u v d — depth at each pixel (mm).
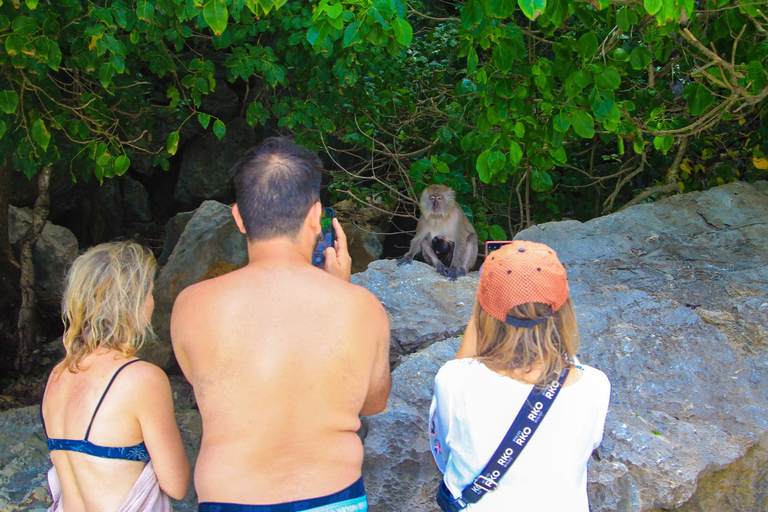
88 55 4691
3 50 4656
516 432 1862
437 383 2012
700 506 3012
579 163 8273
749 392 3400
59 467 2236
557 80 5965
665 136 5027
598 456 2979
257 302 1845
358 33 3967
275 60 5730
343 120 7633
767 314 3914
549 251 1981
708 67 5227
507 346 1920
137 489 2182
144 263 2352
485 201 7984
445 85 7941
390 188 7965
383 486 3168
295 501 1769
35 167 5777
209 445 1817
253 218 1957
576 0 3918
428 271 5176
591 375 1950
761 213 5301
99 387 2174
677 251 4953
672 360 3572
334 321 1839
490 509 1890
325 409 1818
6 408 6504
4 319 7562
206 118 5395
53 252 7836
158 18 4777
